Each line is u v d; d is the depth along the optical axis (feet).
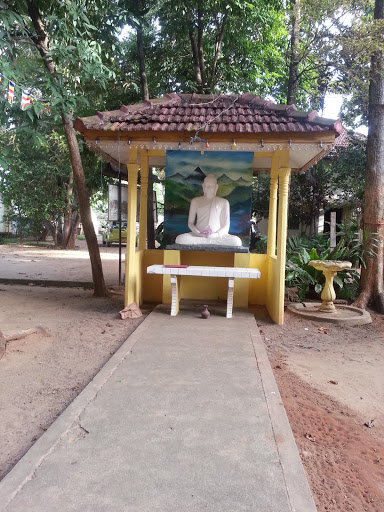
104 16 28.76
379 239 27.25
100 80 24.82
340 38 29.81
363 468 10.08
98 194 67.97
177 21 37.60
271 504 7.71
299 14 35.37
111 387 12.92
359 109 38.75
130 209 23.25
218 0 33.83
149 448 9.50
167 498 7.79
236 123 20.86
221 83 44.52
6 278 34.58
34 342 18.11
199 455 9.26
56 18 21.90
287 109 21.54
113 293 30.22
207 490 8.05
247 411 11.50
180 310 24.06
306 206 48.83
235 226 26.55
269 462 9.06
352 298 28.99
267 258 26.66
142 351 16.47
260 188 49.47
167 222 26.89
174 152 26.63
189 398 12.26
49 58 25.49
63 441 9.75
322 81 38.01
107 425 10.53
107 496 7.81
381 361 17.87
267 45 41.55
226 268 22.86
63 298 28.43
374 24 27.37
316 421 12.15
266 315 24.66
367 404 13.74
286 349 18.93
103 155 25.16
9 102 20.01
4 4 20.44
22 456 9.45
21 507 7.48
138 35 34.22
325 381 15.40
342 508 8.55
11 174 58.39
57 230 70.13
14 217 69.67
